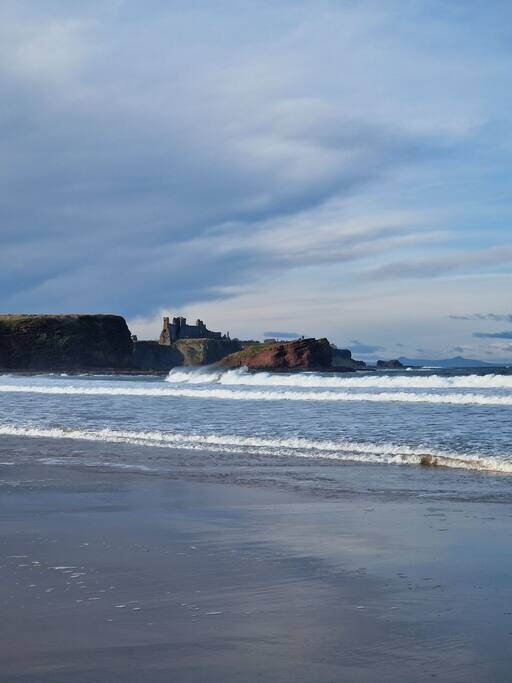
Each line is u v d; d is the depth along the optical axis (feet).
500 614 17.69
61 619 17.43
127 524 29.68
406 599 19.03
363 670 14.30
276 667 14.48
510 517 30.76
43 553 24.40
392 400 105.09
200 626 16.94
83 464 49.21
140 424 74.38
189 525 29.45
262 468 46.52
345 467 46.55
